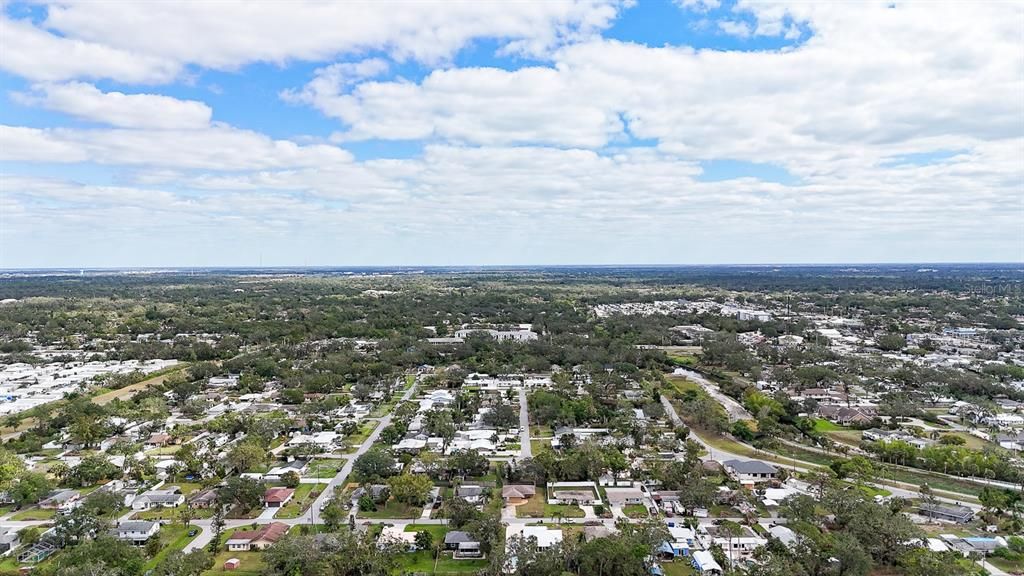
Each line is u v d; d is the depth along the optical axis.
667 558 136.00
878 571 128.88
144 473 182.88
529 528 145.88
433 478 182.25
